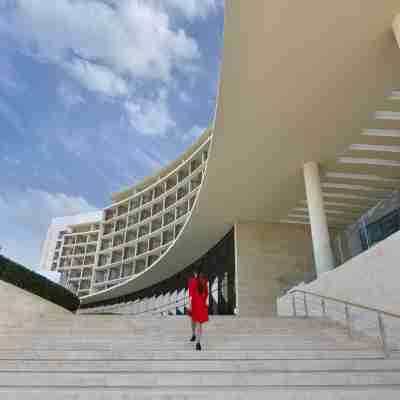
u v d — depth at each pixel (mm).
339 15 7934
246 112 11148
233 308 18969
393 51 8938
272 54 8930
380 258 7648
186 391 3893
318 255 12875
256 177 15148
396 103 10898
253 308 17969
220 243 22781
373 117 11648
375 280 7766
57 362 5344
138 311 38562
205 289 6582
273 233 19797
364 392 3867
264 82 9875
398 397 3879
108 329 8453
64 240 65375
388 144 13031
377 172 14906
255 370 5086
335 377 4500
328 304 9898
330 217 19141
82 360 5484
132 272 41562
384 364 5242
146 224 42406
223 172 14758
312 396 3820
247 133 12180
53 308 11203
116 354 5855
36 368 5320
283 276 18828
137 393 3807
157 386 4371
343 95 10484
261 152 13320
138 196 46406
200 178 33500
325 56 9055
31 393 3826
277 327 8500
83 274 59844
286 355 5840
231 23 7980
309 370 5141
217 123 11656
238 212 18750
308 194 13695
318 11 7816
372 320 7699
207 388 4172
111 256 46969
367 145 13148
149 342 6840
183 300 28969
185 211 34656
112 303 45594
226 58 8945
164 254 26391
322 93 10391
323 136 12445
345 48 8836
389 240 7379
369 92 10430
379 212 17297
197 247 24625
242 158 13711
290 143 12805
